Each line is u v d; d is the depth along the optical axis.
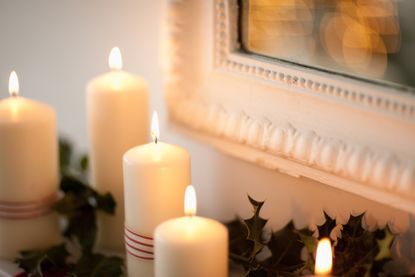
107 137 1.06
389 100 0.86
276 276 0.94
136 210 0.96
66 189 1.11
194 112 1.06
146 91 1.06
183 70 1.06
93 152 1.08
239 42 1.00
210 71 1.03
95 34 1.21
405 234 0.90
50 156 1.08
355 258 0.90
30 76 1.34
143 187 0.95
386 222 0.91
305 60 0.93
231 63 1.00
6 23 1.36
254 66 0.97
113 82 1.05
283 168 0.97
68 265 1.06
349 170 0.90
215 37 1.01
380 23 0.86
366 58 0.88
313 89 0.92
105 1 1.18
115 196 1.07
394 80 0.86
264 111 0.98
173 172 0.95
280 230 0.97
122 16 1.16
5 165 1.05
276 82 0.95
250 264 0.95
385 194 0.89
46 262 1.05
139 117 1.06
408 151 0.86
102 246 1.10
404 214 0.90
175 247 0.88
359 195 0.92
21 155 1.05
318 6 0.90
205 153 1.08
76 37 1.24
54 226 1.10
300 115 0.94
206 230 0.89
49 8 1.27
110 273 1.00
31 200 1.07
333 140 0.91
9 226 1.08
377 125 0.88
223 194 1.07
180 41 1.05
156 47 1.12
